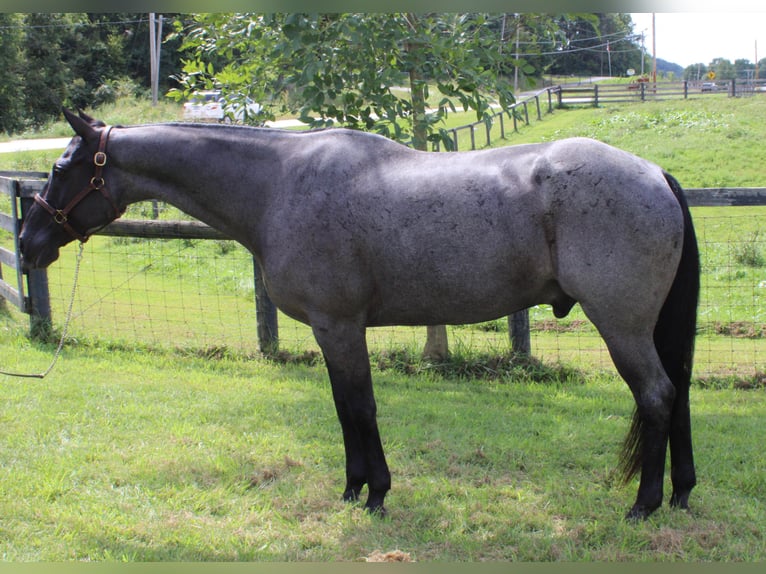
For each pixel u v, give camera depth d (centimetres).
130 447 443
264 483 397
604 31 7050
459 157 339
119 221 671
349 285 339
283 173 350
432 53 582
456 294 332
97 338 698
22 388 548
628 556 314
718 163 1847
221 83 652
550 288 331
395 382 594
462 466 418
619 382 589
